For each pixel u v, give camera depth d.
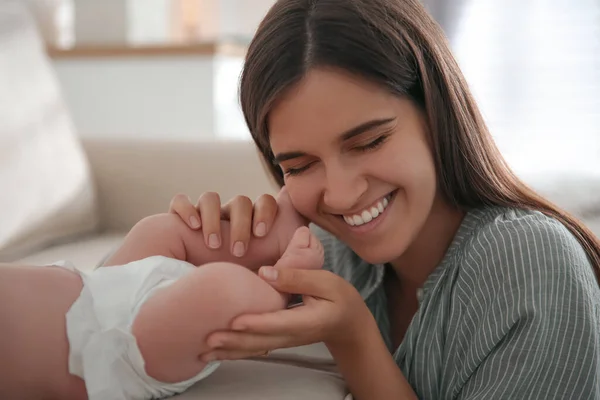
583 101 2.32
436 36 0.85
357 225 0.80
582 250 0.79
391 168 0.76
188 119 2.08
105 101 2.19
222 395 0.68
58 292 0.67
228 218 0.86
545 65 2.35
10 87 1.36
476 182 0.84
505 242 0.76
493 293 0.74
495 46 2.38
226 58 2.09
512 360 0.71
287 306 0.72
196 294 0.64
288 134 0.75
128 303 0.66
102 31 2.32
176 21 2.53
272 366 0.78
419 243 0.88
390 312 0.97
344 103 0.72
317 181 0.78
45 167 1.35
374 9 0.78
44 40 2.29
